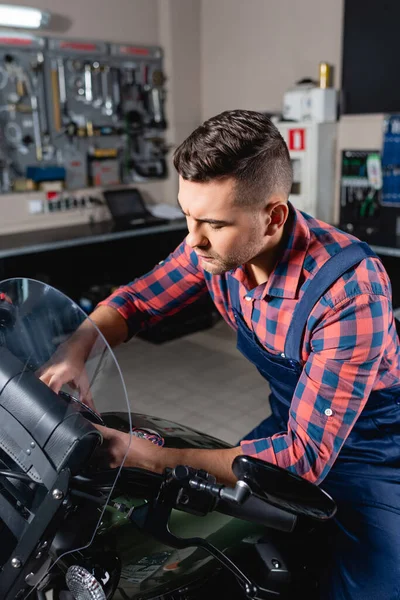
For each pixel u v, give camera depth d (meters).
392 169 3.94
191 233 0.91
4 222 4.15
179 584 0.98
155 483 0.86
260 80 4.72
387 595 1.02
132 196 4.67
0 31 3.85
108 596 0.82
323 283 0.99
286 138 4.16
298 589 1.04
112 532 0.92
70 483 0.77
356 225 4.24
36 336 0.93
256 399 3.13
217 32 4.93
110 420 0.90
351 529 1.10
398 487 1.15
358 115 4.06
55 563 0.86
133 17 4.64
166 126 4.98
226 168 0.83
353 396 0.96
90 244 3.93
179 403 3.09
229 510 0.87
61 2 4.15
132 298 1.33
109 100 4.53
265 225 0.93
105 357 0.90
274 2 4.46
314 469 0.96
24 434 0.83
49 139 4.25
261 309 1.13
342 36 4.06
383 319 0.97
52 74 4.16
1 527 0.82
